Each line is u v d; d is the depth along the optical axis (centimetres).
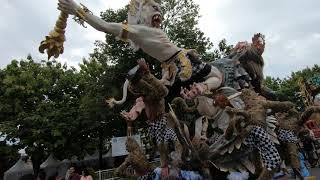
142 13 538
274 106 528
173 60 545
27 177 1004
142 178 520
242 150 548
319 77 1366
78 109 2823
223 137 554
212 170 562
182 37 2473
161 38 528
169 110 529
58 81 3077
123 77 2373
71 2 481
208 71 553
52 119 2833
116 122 2588
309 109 664
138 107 516
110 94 2353
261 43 665
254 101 534
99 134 2872
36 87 2984
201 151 536
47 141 2800
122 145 1962
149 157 564
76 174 1298
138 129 1677
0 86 3033
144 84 482
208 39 2542
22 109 2931
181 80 544
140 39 517
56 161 2969
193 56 551
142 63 480
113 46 2362
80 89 3069
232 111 524
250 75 652
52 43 494
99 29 499
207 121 587
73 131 2794
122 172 521
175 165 517
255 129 521
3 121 2947
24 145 2920
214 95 579
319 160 1481
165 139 499
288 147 673
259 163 545
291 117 685
